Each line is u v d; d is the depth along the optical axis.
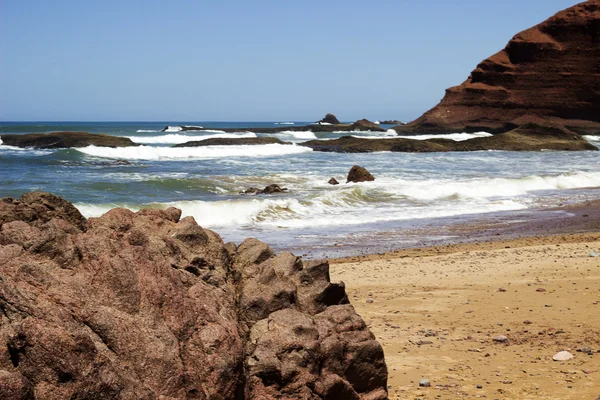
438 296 13.81
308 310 6.98
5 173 38.03
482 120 120.50
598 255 17.97
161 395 4.73
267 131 118.31
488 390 8.21
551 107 117.69
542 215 28.20
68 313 4.70
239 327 6.29
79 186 31.36
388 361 9.49
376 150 69.06
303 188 33.84
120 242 5.96
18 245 5.75
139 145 60.31
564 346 10.09
